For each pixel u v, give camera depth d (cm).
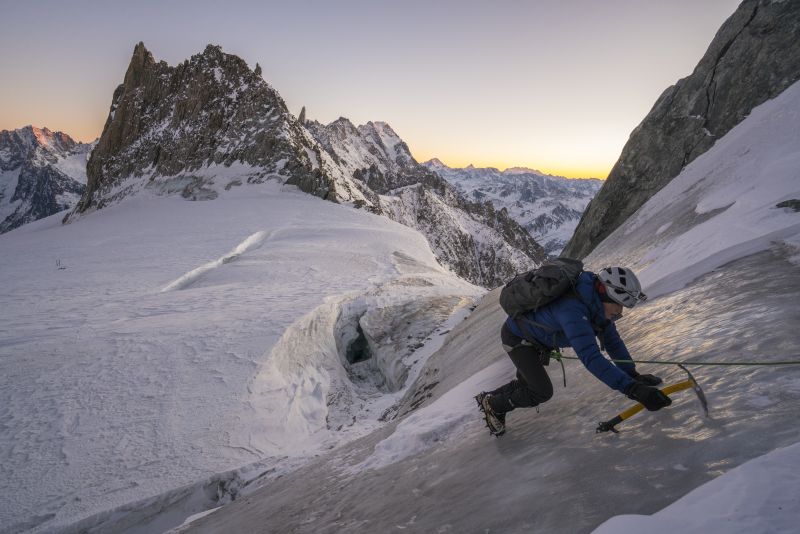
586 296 286
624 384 261
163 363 1587
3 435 1193
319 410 1548
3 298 2342
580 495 226
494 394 357
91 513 944
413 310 2458
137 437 1215
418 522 290
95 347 1684
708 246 642
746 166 965
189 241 4016
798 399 218
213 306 2250
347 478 489
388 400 1758
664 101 1788
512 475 286
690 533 154
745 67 1460
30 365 1540
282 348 1786
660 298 538
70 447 1160
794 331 286
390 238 4844
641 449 243
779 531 141
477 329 1172
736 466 192
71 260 3369
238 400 1415
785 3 1431
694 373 300
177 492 960
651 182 1697
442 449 420
